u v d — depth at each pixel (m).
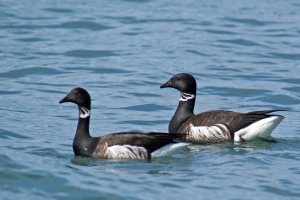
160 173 11.06
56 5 36.69
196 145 14.26
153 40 27.91
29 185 9.99
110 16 33.59
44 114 16.67
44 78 21.16
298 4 40.06
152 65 23.30
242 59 24.70
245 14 35.28
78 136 12.79
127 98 18.94
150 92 19.80
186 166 11.66
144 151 12.36
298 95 19.55
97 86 20.25
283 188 10.18
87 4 37.69
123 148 12.35
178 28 30.73
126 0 40.03
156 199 9.46
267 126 14.20
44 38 27.69
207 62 23.98
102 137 12.75
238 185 10.31
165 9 36.62
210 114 14.90
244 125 14.29
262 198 9.66
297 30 30.88
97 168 11.40
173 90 20.42
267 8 37.97
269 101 18.81
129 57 24.53
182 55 25.08
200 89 20.16
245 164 11.78
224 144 14.12
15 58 23.72
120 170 11.26
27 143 13.52
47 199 9.38
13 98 18.33
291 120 16.66
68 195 9.59
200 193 9.84
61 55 24.66
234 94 19.66
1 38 27.23
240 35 29.38
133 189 9.94
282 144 13.89
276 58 25.03
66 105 17.97
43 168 10.97
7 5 35.94
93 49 25.77
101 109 17.50
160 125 16.09
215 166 11.65
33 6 36.03
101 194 9.62
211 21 32.81
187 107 15.77
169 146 12.64
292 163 11.86
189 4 38.88
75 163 11.84
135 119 16.56
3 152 12.13
